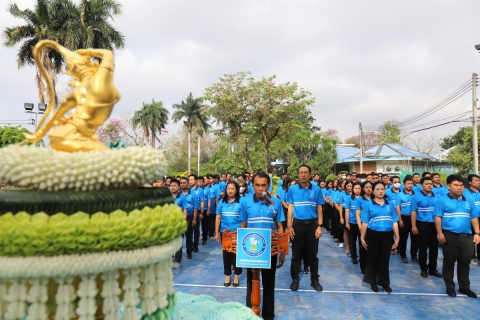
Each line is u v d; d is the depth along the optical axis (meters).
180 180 7.50
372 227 5.08
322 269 6.39
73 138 1.53
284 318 4.12
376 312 4.29
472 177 6.36
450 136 39.50
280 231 4.35
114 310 1.35
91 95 1.54
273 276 3.89
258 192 4.27
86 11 19.95
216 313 2.12
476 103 15.35
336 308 4.43
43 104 14.37
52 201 1.26
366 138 48.31
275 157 32.56
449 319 4.08
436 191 7.78
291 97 17.92
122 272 1.38
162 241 1.45
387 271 5.06
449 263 4.93
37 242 1.20
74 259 1.24
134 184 1.48
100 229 1.25
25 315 1.30
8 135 12.92
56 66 18.95
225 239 3.75
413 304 4.56
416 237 7.00
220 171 36.78
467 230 4.89
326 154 32.06
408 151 32.62
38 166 1.28
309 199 5.21
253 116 18.59
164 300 1.50
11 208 1.25
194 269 6.41
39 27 19.11
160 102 39.16
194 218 7.45
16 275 1.22
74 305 1.33
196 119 39.50
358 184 6.89
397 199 6.94
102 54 1.62
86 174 1.31
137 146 1.54
